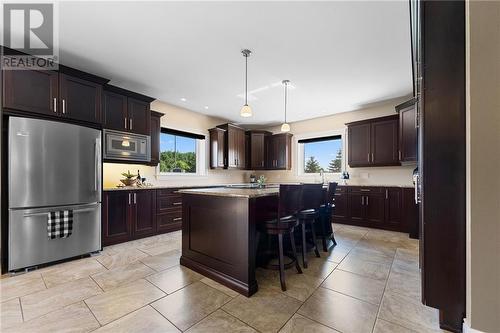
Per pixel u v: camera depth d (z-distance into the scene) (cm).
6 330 144
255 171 680
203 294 189
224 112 529
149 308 168
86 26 220
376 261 262
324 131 549
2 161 231
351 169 504
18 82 239
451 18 131
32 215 239
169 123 472
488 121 111
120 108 344
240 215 197
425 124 137
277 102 450
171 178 473
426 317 157
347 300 180
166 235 382
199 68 308
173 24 217
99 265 251
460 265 132
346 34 232
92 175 287
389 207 411
